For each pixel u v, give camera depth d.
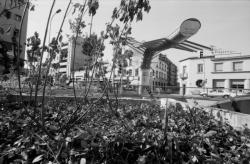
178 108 4.09
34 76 2.26
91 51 2.45
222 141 2.63
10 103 3.45
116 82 3.07
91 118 3.02
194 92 22.77
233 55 35.00
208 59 36.31
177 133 2.51
